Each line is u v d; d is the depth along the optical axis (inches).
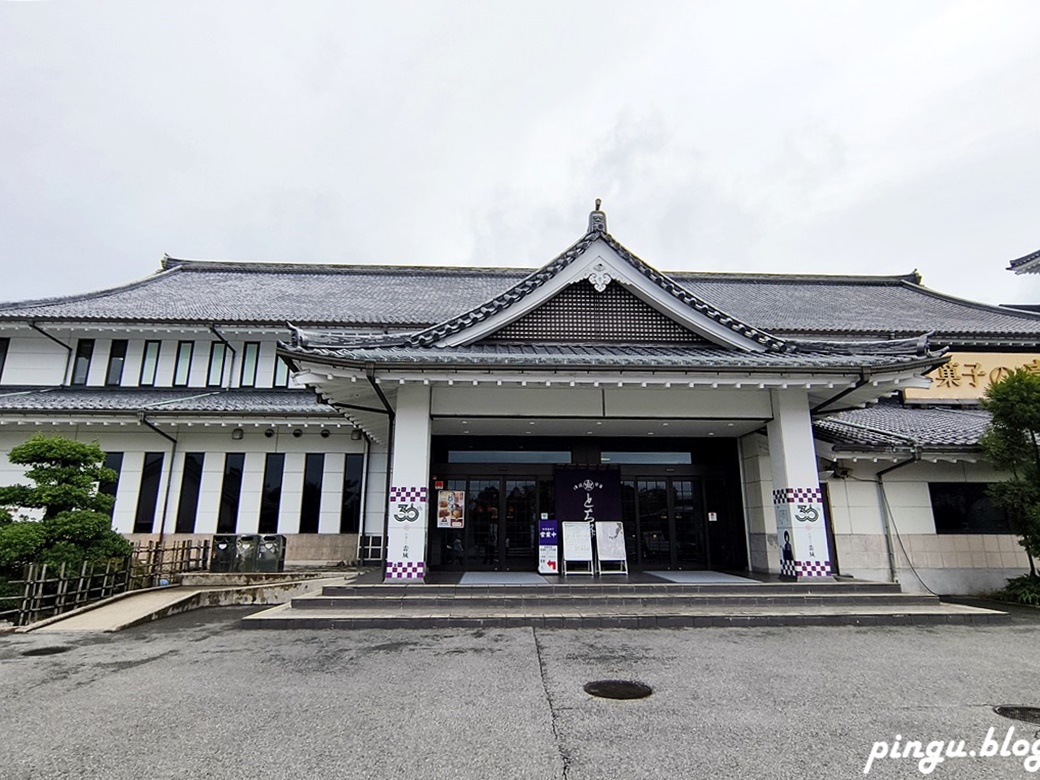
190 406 527.5
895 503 479.2
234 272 872.9
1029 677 214.1
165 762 143.1
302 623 295.9
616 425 426.0
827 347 402.0
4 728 165.5
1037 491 388.8
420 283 866.1
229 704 184.4
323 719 171.0
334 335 373.4
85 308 633.6
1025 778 136.3
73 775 136.8
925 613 313.1
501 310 404.2
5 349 612.4
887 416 553.6
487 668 223.1
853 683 205.6
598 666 225.9
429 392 380.8
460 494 467.8
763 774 137.4
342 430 559.8
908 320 694.5
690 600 332.5
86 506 383.9
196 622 328.8
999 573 468.1
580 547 438.0
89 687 203.6
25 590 317.1
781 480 391.2
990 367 598.2
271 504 547.8
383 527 543.5
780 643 264.5
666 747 151.8
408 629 292.7
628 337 421.7
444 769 139.6
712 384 362.9
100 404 532.1
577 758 145.3
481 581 382.6
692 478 482.6
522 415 391.2
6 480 526.3
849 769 140.0
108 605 360.5
